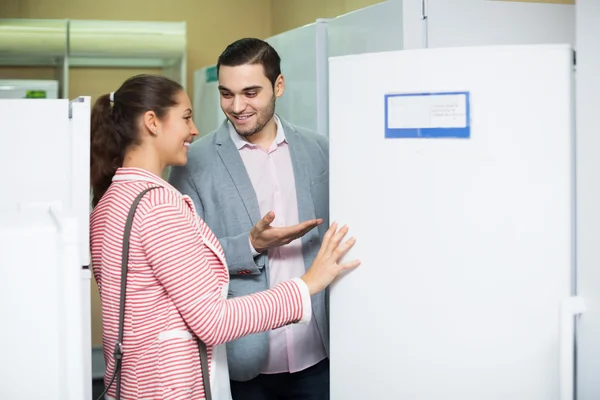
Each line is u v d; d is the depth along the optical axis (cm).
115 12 522
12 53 436
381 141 163
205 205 207
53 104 155
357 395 171
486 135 152
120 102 160
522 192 150
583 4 146
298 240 209
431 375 161
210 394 156
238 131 200
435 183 157
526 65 149
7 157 154
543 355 151
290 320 160
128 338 151
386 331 166
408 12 201
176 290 147
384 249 164
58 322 110
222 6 550
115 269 151
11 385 108
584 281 149
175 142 163
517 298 152
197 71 462
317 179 216
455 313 157
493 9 209
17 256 108
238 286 202
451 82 154
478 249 154
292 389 214
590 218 149
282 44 309
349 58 167
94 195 171
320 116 270
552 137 148
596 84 146
